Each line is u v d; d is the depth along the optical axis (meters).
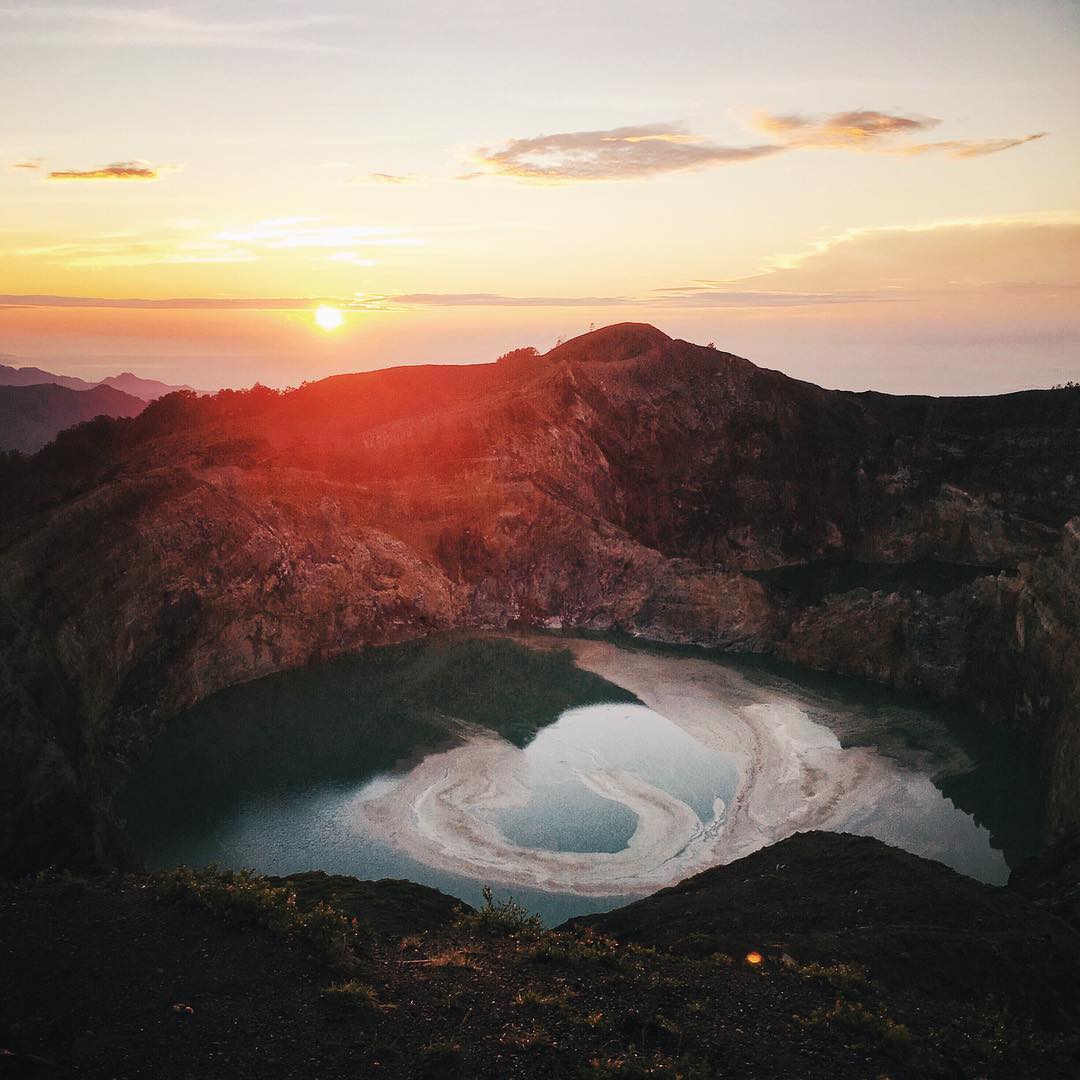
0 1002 15.07
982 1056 18.56
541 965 19.75
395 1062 15.19
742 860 36.50
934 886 29.84
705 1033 17.39
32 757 40.75
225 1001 16.16
